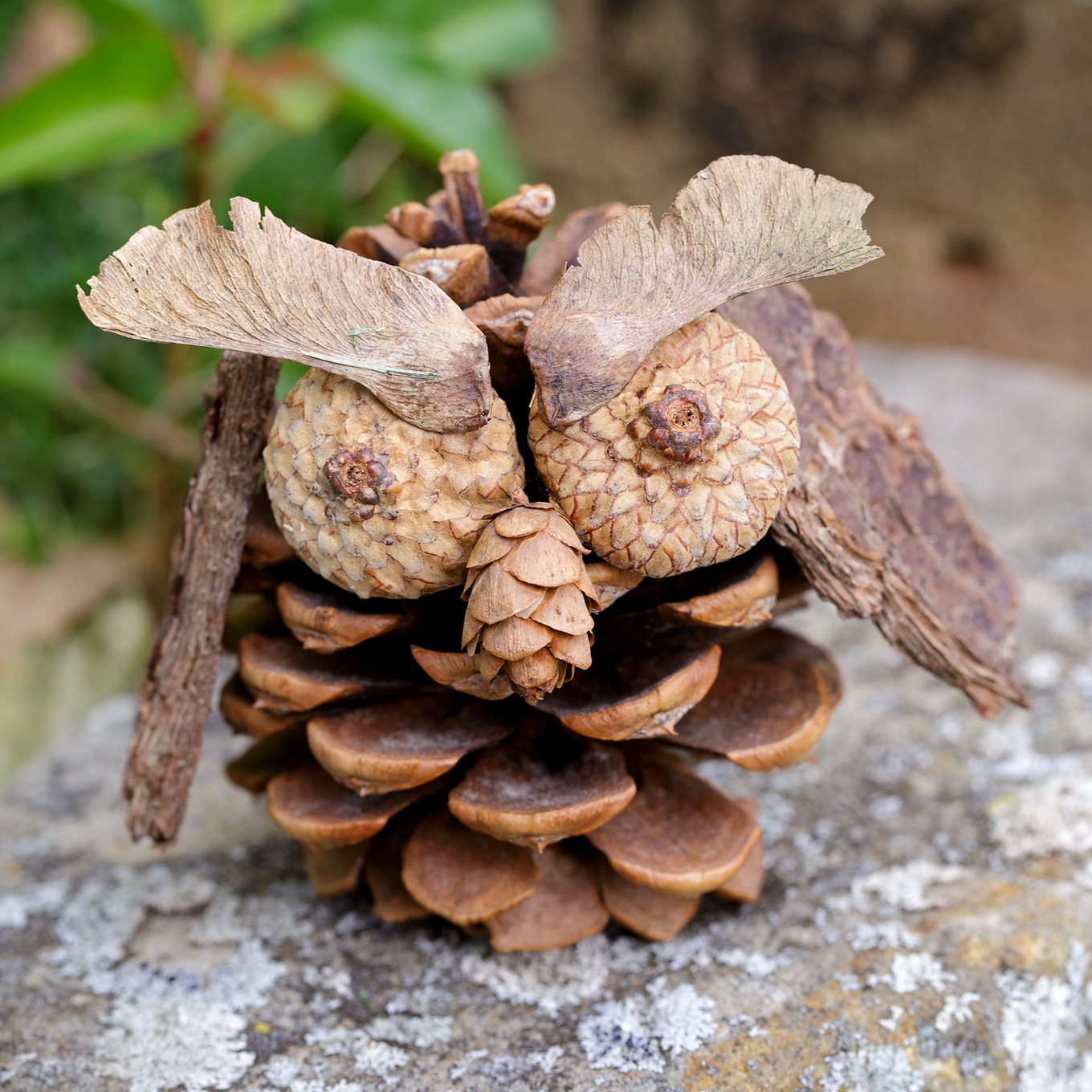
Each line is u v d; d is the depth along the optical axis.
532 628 0.19
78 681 0.47
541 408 0.20
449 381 0.20
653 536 0.20
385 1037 0.22
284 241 0.20
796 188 0.20
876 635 0.29
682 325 0.20
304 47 0.36
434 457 0.20
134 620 0.49
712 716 0.23
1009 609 0.23
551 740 0.22
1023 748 0.26
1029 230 0.53
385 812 0.22
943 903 0.23
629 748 0.23
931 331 0.55
